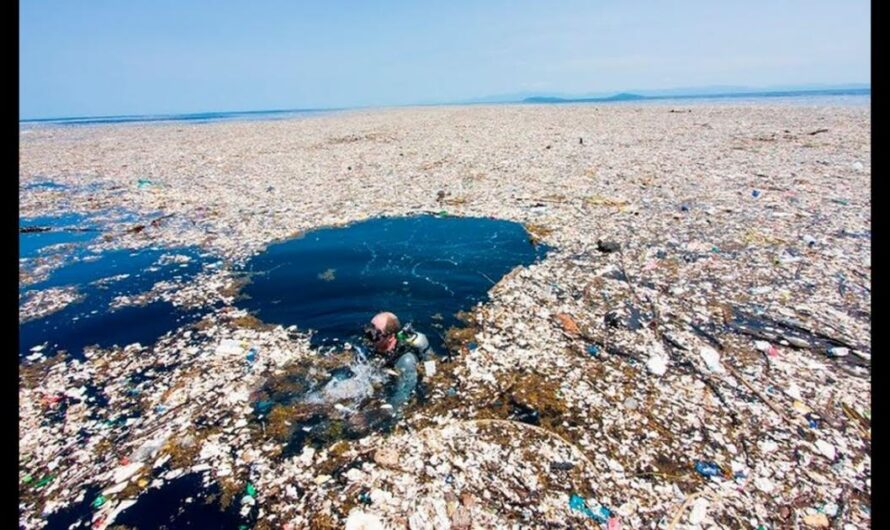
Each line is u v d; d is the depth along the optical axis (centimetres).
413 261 1314
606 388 752
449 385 773
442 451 631
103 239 1571
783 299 1004
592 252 1319
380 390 764
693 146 2953
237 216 1814
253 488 577
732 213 1578
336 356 864
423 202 1912
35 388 779
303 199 2039
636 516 529
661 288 1088
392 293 1116
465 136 4000
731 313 960
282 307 1063
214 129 6147
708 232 1422
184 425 691
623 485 571
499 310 1020
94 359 866
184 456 632
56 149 4156
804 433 639
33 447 650
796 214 1532
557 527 519
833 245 1273
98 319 1016
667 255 1269
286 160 3084
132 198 2142
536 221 1611
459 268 1255
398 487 574
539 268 1226
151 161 3238
